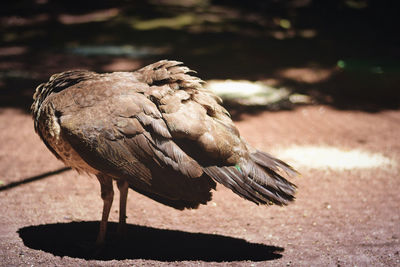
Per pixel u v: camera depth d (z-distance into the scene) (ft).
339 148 36.09
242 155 19.39
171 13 91.76
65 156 19.53
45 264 18.75
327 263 19.39
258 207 26.00
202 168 18.88
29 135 37.63
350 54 68.74
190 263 19.19
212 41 74.13
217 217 24.56
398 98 50.14
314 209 25.66
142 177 18.78
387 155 34.68
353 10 95.71
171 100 18.90
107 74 20.76
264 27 85.25
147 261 19.33
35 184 27.91
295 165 32.30
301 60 65.82
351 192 28.02
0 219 22.91
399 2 94.53
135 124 18.62
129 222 23.50
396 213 25.07
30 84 52.31
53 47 70.54
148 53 66.90
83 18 89.92
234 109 45.96
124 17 88.69
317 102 49.14
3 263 18.61
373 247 20.99
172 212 25.04
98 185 28.37
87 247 20.34
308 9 97.86
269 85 54.44
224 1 104.32
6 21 87.04
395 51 70.64
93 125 18.42
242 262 19.42
